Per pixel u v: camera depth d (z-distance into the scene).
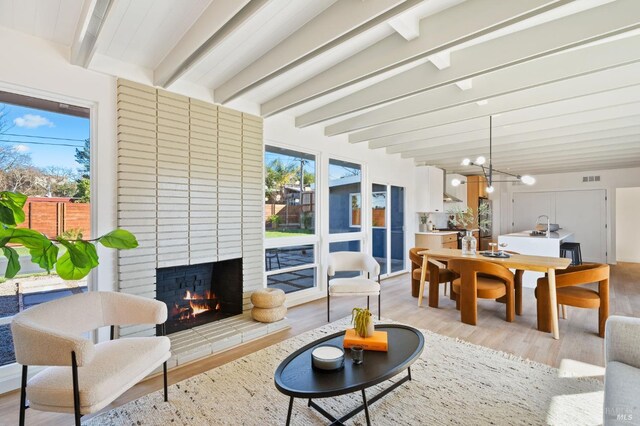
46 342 1.42
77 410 1.40
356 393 2.08
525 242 5.14
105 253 2.52
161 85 2.73
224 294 3.55
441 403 1.95
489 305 4.13
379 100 2.96
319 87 2.79
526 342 2.89
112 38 2.22
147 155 2.69
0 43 2.09
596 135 4.27
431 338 2.98
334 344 1.98
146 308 2.00
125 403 1.98
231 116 3.31
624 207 8.44
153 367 1.81
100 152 2.49
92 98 2.45
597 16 1.81
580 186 7.93
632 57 2.09
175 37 2.21
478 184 7.92
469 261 3.36
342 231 4.93
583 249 7.92
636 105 3.25
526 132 3.98
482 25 1.78
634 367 1.61
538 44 2.01
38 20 2.02
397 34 2.16
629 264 7.66
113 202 2.55
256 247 3.55
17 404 2.01
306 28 2.05
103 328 2.49
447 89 3.03
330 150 4.61
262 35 2.17
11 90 2.18
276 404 1.96
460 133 4.23
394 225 6.15
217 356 2.64
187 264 2.96
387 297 4.50
